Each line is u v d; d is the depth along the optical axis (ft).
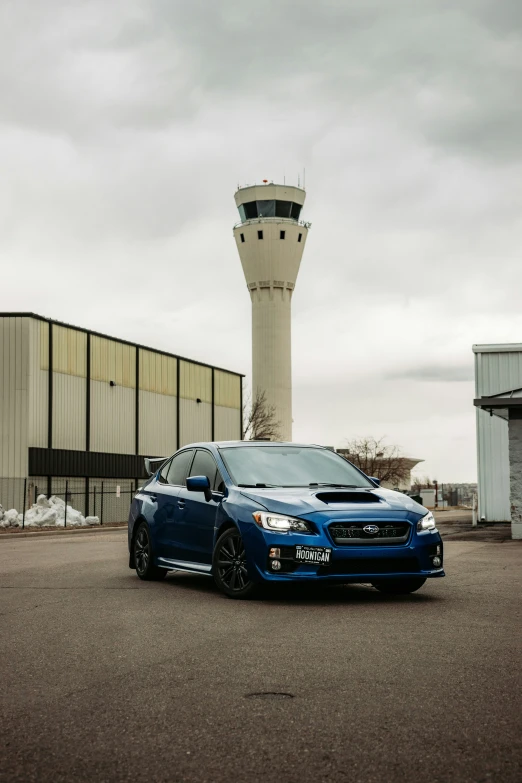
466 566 45.47
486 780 12.76
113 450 177.47
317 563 30.35
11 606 30.99
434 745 14.32
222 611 29.30
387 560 30.91
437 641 23.36
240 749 14.25
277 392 325.42
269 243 325.62
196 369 212.84
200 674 19.70
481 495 117.80
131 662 21.11
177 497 37.19
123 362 182.19
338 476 35.83
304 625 26.27
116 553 60.39
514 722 15.52
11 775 13.17
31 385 152.05
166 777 13.03
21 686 18.79
